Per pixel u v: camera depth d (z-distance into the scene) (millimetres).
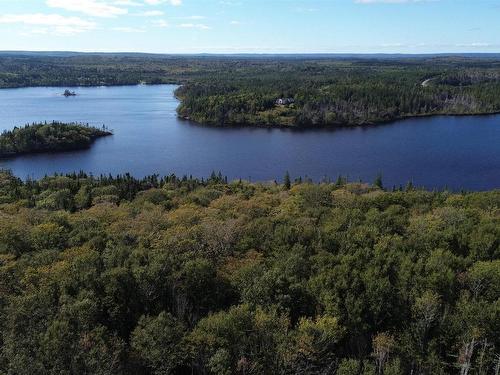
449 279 62281
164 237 75250
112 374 46219
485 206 109500
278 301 58531
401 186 184000
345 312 57531
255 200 119188
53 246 74688
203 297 61250
